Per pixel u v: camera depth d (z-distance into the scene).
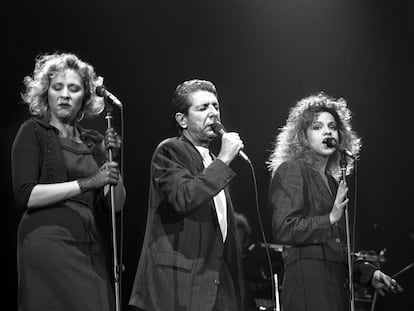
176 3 10.93
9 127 9.63
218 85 11.20
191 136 5.72
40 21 9.98
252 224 10.95
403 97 11.34
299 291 5.57
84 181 5.00
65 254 4.93
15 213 9.66
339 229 5.86
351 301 5.54
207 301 5.11
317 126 6.32
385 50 11.37
